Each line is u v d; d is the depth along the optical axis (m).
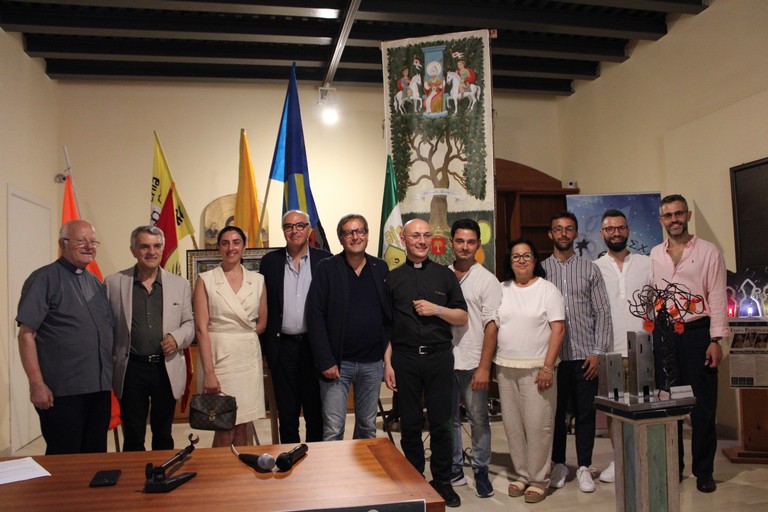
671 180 5.39
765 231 4.38
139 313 3.09
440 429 3.17
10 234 4.95
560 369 3.71
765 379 3.88
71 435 2.75
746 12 4.70
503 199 7.26
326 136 6.83
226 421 2.90
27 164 5.46
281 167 4.83
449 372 3.16
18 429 4.95
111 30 5.25
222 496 1.54
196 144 6.57
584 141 6.93
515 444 3.50
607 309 3.62
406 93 4.89
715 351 3.49
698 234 5.09
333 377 3.02
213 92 6.64
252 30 5.52
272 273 3.31
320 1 4.99
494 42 5.90
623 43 6.16
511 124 7.25
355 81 6.62
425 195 4.78
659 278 3.78
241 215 5.54
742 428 4.19
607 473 3.72
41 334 2.77
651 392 2.27
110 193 6.36
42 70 5.93
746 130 4.59
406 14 5.12
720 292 3.52
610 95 6.46
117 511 1.44
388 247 4.56
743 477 3.77
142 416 3.07
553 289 3.40
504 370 3.49
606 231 3.98
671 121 5.56
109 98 6.42
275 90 6.75
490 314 3.35
